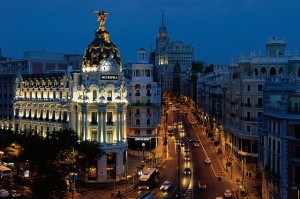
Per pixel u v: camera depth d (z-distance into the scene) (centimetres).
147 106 16050
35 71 19025
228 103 15388
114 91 11594
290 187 7331
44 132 12838
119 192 9850
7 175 11194
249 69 13125
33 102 13812
